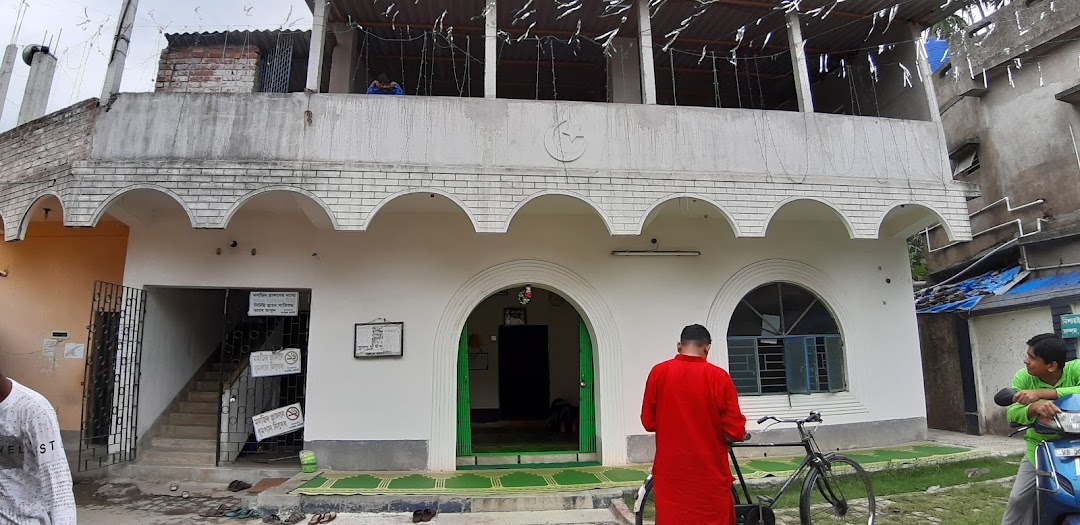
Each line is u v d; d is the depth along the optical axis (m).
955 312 10.61
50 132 7.34
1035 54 10.73
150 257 7.98
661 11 8.34
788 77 10.66
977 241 12.08
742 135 7.73
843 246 9.16
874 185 7.86
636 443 8.00
